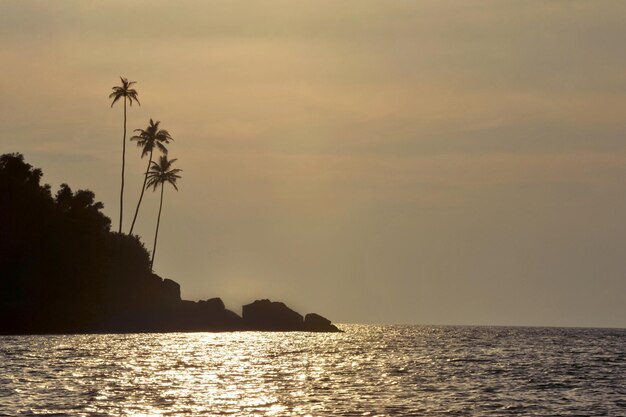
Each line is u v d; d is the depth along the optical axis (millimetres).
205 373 87000
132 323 180750
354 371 92938
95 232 180750
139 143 197500
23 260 171750
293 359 108562
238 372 89000
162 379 80312
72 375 81500
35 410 60438
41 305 169750
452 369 98250
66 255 173750
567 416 63125
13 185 176375
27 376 79562
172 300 194000
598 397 73750
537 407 67188
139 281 191000
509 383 83188
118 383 76188
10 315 164750
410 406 65562
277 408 63250
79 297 174875
